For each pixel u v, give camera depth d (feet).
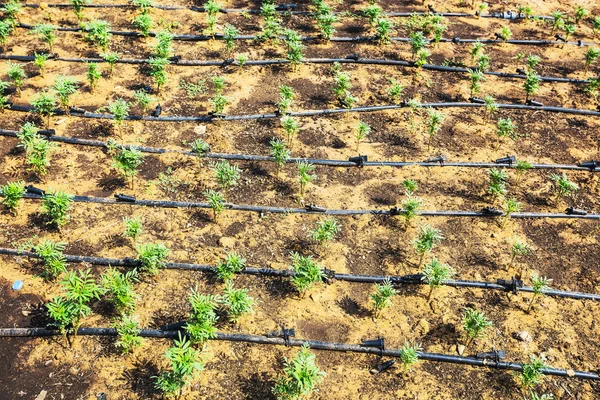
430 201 6.83
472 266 6.32
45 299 5.86
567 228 6.72
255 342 5.71
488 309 6.02
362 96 7.98
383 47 8.80
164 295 5.95
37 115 7.41
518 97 8.18
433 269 5.91
